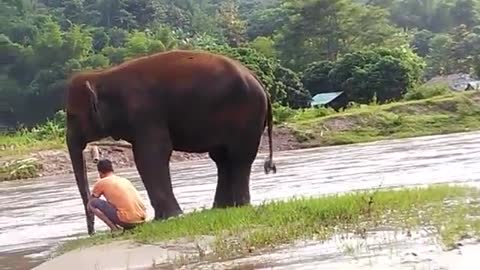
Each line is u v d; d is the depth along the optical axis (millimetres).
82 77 12273
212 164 35750
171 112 12047
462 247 7629
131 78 12062
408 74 65312
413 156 28047
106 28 108000
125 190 11336
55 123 56938
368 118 48906
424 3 136375
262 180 23172
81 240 11289
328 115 50844
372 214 10078
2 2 99500
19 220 18516
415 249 7805
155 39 87125
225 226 10086
